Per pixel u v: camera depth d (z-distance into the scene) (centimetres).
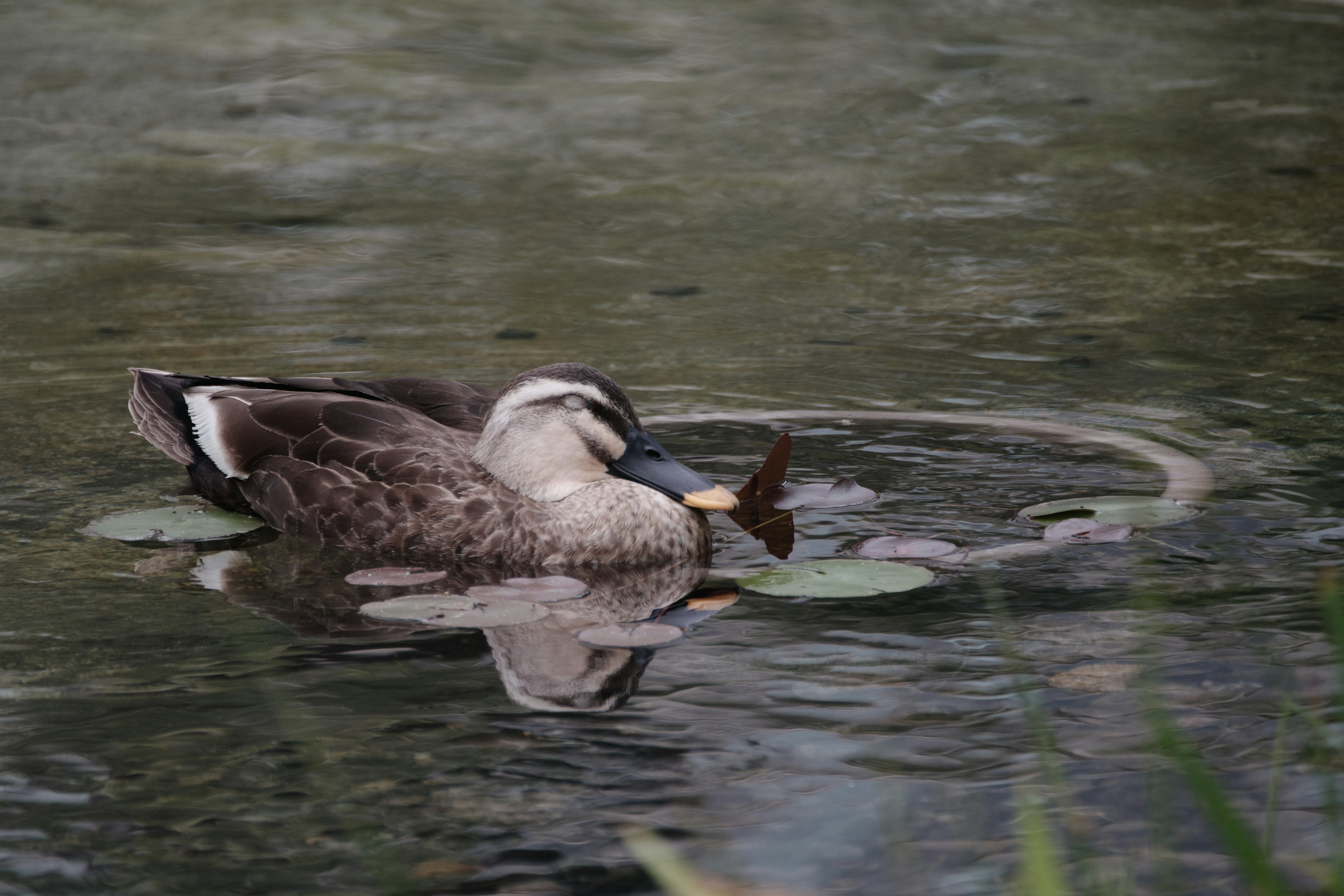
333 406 1127
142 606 931
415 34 3228
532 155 2412
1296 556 962
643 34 3269
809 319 1636
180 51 3048
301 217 2075
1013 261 1856
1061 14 3422
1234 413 1290
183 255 1883
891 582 936
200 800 686
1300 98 2672
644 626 881
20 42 3083
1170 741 571
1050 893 533
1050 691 779
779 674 814
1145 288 1723
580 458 1078
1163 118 2572
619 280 1795
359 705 784
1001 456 1202
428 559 1052
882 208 2119
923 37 3225
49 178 2238
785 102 2733
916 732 739
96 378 1426
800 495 1116
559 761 718
